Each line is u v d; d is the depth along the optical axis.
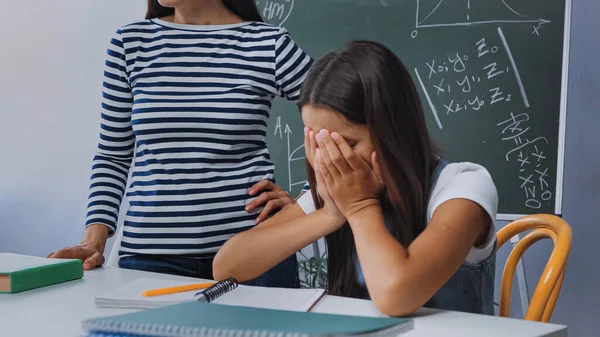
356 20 2.30
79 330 0.83
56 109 2.85
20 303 0.99
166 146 1.46
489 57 2.15
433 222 0.97
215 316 0.75
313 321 0.72
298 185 2.37
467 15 2.17
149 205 1.46
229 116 1.47
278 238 1.19
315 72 1.06
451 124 2.20
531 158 2.12
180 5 1.51
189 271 1.45
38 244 2.90
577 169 2.26
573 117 2.26
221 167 1.48
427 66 2.22
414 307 0.89
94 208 1.50
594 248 2.24
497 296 2.30
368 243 0.96
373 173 1.02
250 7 1.57
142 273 1.25
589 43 2.23
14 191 2.91
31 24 2.86
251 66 1.50
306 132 1.06
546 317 1.14
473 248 1.05
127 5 2.75
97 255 1.33
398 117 1.03
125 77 1.52
